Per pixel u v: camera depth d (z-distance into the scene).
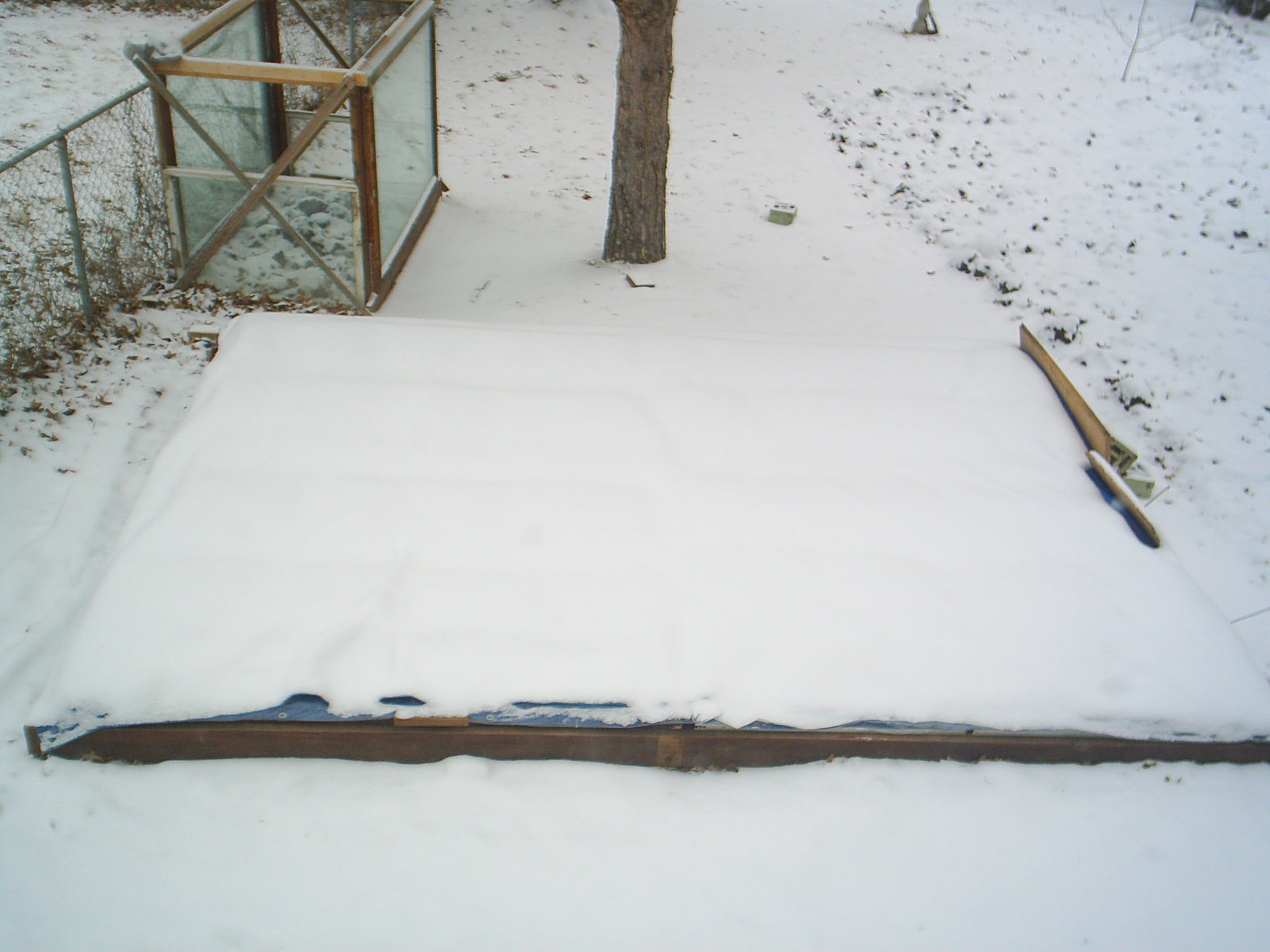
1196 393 7.98
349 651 3.68
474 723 3.73
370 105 7.24
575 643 3.77
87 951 3.15
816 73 14.66
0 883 3.31
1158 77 15.12
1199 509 6.89
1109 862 3.69
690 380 5.16
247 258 7.64
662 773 3.90
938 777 3.94
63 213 7.74
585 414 4.84
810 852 3.64
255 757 3.77
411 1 9.65
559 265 9.28
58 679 3.60
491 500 4.29
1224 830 3.83
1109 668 3.95
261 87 8.65
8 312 6.14
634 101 8.62
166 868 3.40
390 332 5.29
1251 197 11.09
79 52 11.87
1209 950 3.45
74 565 4.77
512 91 13.23
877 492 4.58
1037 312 9.02
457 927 3.31
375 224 7.66
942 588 4.14
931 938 3.41
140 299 7.27
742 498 4.45
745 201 11.10
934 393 5.30
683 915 3.41
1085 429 5.08
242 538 4.03
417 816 3.63
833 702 3.75
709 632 3.87
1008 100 13.99
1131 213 10.84
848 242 10.41
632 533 4.21
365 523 4.13
